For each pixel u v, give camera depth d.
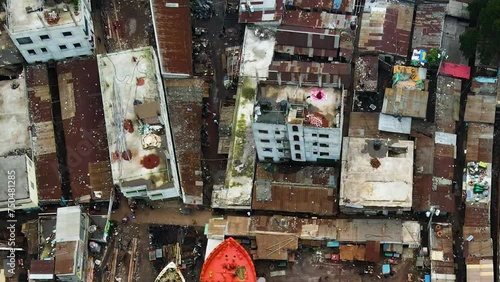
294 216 89.00
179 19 100.88
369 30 98.75
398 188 86.19
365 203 86.06
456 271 84.25
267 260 87.00
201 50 102.69
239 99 95.62
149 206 92.12
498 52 93.31
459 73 95.00
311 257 87.25
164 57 98.25
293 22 100.88
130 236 90.62
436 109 92.75
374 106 95.81
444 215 87.19
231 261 83.44
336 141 85.31
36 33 94.75
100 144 94.75
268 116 84.31
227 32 103.44
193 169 92.00
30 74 99.25
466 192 86.88
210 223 88.50
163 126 91.00
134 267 88.50
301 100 86.06
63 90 98.44
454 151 90.06
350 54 97.75
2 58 99.94
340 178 89.06
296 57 100.00
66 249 84.88
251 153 92.25
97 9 105.06
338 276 85.88
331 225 87.25
